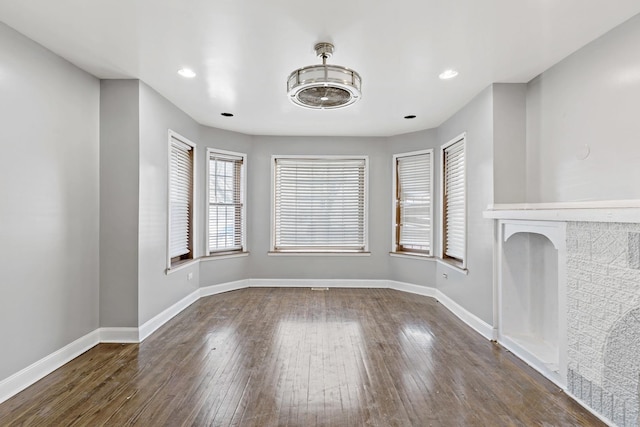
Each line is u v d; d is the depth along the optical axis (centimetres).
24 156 234
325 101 272
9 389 220
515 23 218
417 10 204
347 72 240
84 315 290
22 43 232
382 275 521
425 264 479
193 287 441
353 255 522
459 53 258
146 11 205
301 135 516
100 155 308
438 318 378
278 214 526
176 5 199
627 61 213
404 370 255
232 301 444
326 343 306
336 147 520
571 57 259
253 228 520
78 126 283
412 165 498
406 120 433
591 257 207
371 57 264
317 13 207
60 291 264
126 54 262
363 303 437
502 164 310
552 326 275
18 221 229
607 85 228
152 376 245
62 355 264
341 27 222
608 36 227
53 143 258
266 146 519
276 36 234
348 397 218
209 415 198
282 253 521
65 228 270
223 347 296
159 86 325
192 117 425
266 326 350
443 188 445
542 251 288
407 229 506
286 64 278
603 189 231
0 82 217
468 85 319
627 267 184
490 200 316
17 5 199
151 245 332
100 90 309
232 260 502
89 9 204
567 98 263
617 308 189
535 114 300
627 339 184
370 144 519
